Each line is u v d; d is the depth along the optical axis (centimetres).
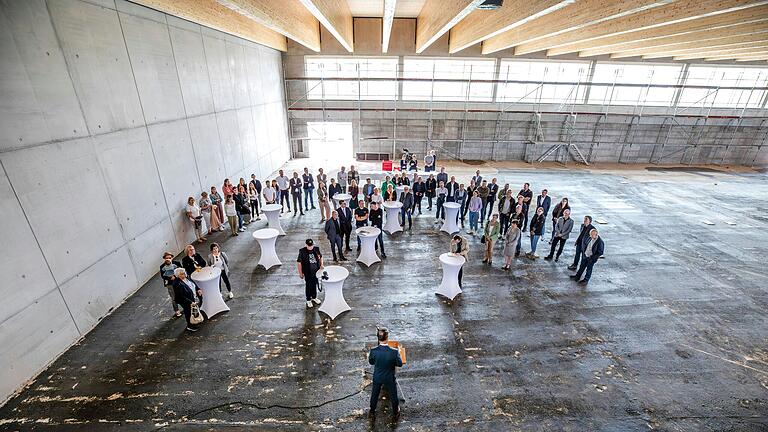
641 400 507
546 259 932
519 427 464
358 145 1977
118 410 479
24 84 516
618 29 916
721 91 1898
